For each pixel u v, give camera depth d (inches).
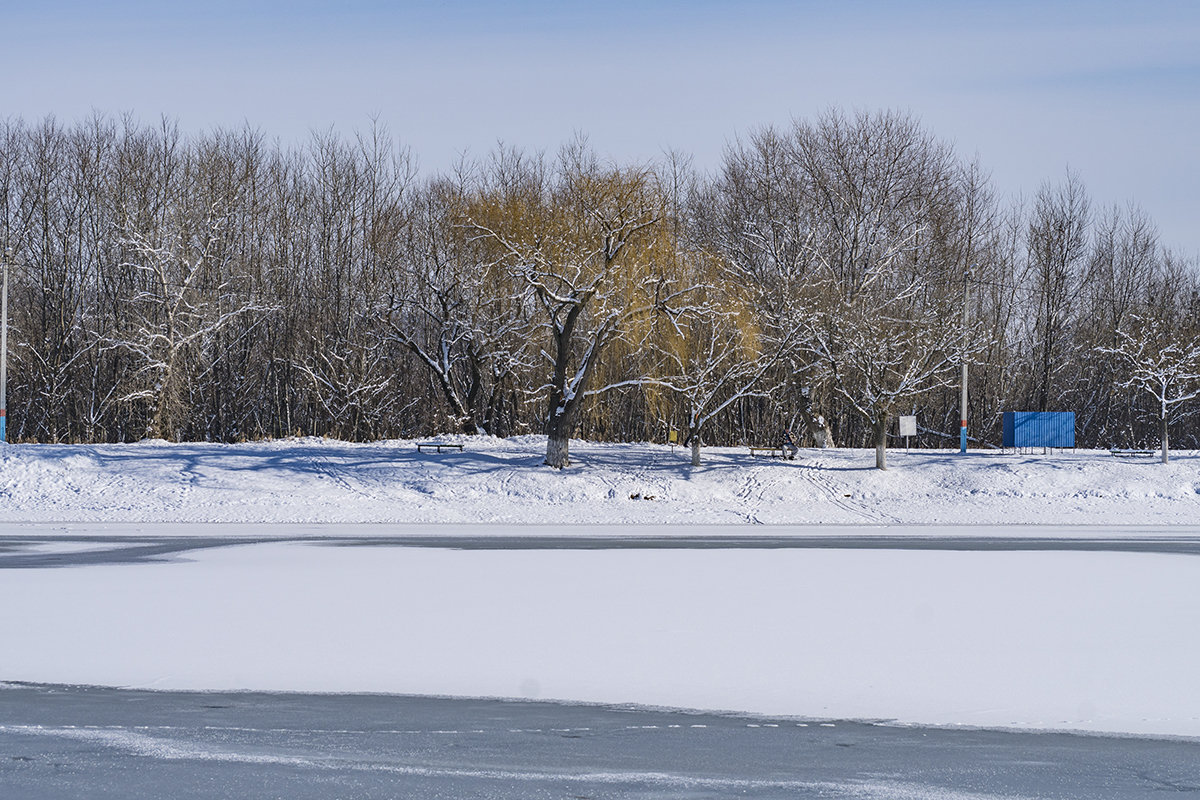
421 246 2819.9
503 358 2566.4
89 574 1042.7
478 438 2381.9
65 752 481.1
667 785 440.8
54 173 3093.0
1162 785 448.1
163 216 3002.0
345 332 2984.7
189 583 986.7
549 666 671.1
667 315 2033.7
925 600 916.6
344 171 3257.9
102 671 650.8
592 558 1205.1
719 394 2496.3
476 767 462.9
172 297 2662.4
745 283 2464.3
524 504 1886.1
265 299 3024.1
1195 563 1179.3
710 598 921.5
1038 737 524.7
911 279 2829.7
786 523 1732.3
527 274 2033.7
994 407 3225.9
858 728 538.6
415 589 962.1
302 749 488.4
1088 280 3408.0
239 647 717.9
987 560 1201.4
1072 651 716.0
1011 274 3351.4
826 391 2501.2
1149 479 2033.7
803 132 2928.2
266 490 1914.4
